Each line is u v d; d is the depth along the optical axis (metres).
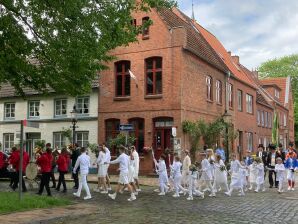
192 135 27.33
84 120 30.86
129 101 29.02
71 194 17.59
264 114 49.59
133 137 27.12
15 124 34.88
